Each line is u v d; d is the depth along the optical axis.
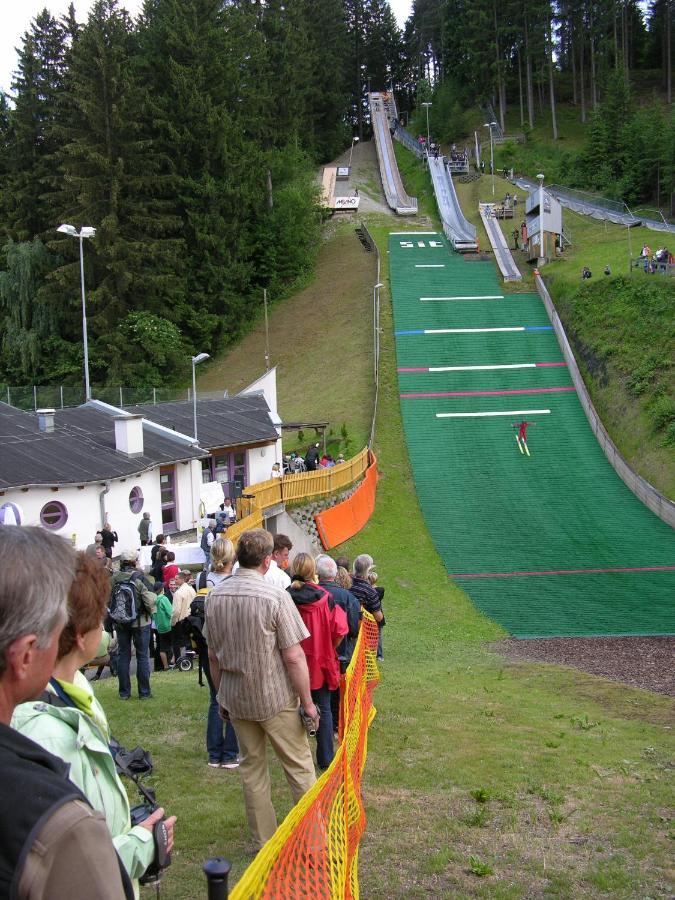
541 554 32.59
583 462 42.09
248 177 76.31
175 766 8.73
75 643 3.41
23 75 72.81
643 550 32.75
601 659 20.28
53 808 2.12
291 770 6.46
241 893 2.92
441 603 27.44
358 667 8.72
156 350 64.62
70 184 66.12
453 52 130.12
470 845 7.20
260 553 6.41
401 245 79.00
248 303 75.94
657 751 10.77
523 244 73.19
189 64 74.06
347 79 140.62
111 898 2.15
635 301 51.72
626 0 127.88
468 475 41.28
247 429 37.81
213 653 6.39
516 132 120.75
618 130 97.88
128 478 29.19
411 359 55.09
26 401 47.19
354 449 44.59
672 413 40.66
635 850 7.27
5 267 71.19
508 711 12.55
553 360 52.91
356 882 6.12
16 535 2.50
